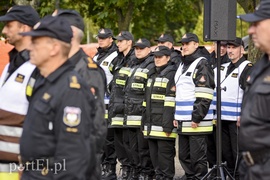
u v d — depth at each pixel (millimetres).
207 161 14453
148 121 14398
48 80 6871
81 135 6660
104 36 16016
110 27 27609
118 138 15898
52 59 6914
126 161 15945
